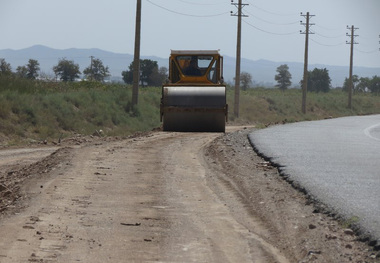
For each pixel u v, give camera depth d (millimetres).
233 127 115562
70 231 22125
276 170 39250
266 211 26547
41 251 19266
